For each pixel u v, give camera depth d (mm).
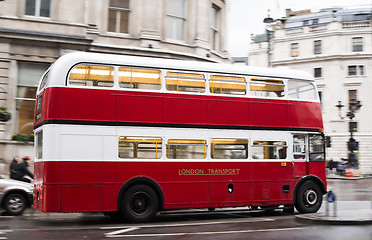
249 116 13289
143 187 11820
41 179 11219
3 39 18359
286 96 14016
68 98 11211
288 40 59812
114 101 11641
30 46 18812
